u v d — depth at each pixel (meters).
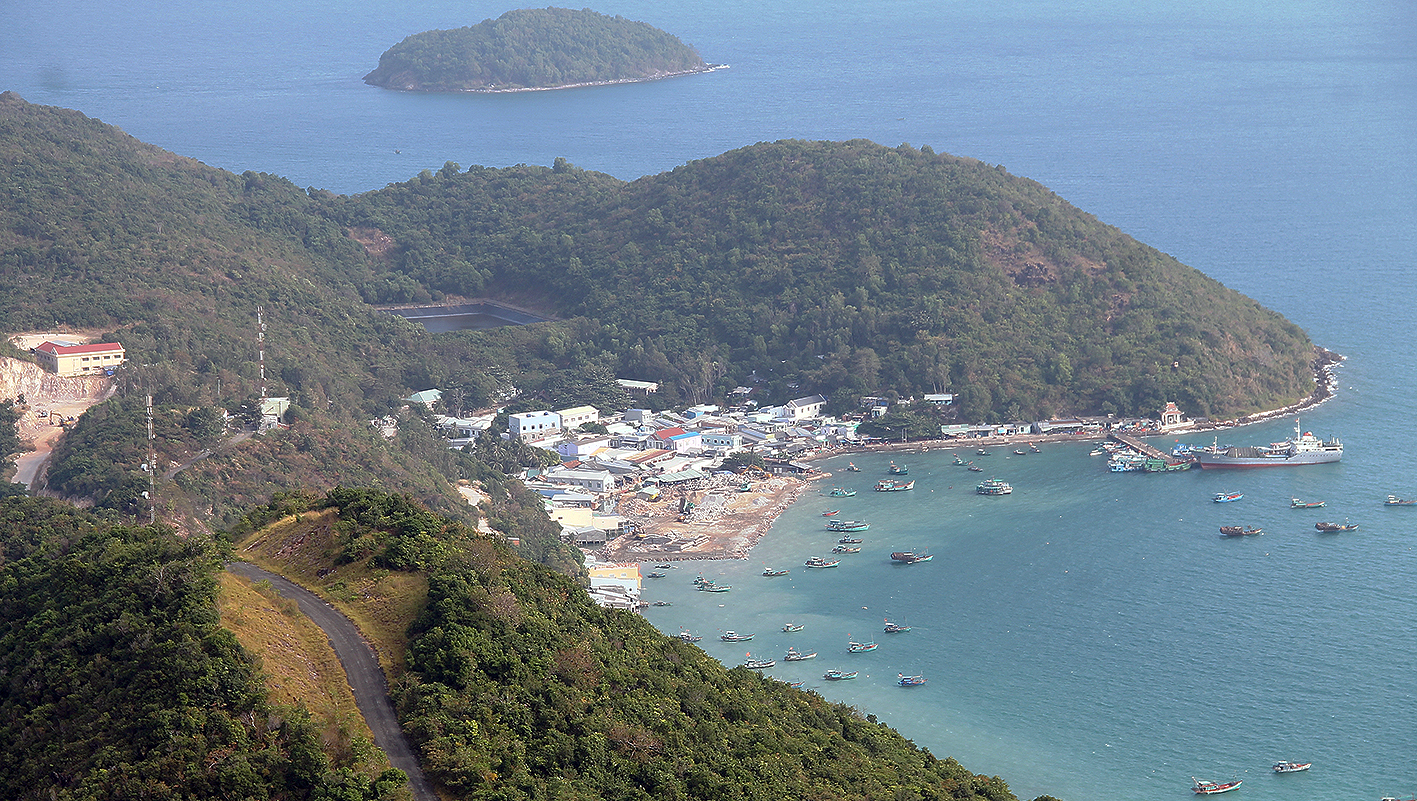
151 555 126.50
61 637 115.50
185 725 100.88
